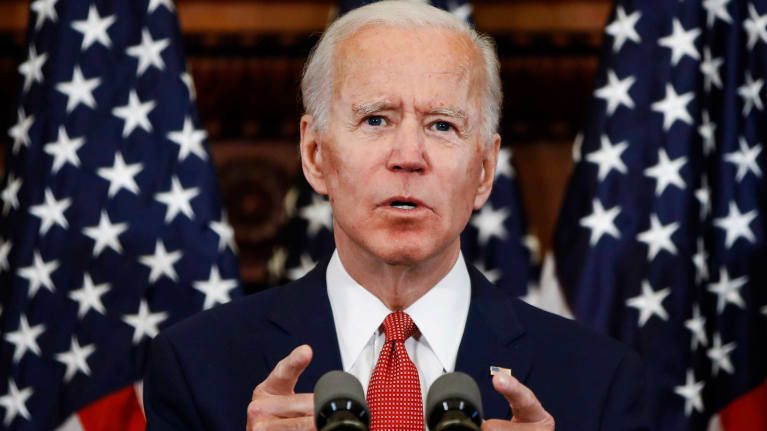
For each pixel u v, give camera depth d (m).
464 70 5.64
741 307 9.15
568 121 11.27
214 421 5.72
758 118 9.35
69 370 8.72
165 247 8.97
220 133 11.28
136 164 9.07
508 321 6.00
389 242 5.42
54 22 9.32
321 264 6.29
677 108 9.23
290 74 11.29
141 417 8.74
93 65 9.20
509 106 11.23
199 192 9.12
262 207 11.26
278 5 11.45
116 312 8.82
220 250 9.05
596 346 6.02
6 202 9.18
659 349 8.84
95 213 8.93
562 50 11.25
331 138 5.64
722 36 9.54
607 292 9.05
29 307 8.77
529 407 4.75
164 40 9.34
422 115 5.50
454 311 5.84
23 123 9.25
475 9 11.42
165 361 5.97
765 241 9.20
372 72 5.55
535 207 11.28
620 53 9.47
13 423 8.60
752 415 9.03
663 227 9.05
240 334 6.03
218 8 11.41
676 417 8.76
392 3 5.82
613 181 9.23
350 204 5.52
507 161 9.80
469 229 9.63
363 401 4.10
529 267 9.68
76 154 9.02
